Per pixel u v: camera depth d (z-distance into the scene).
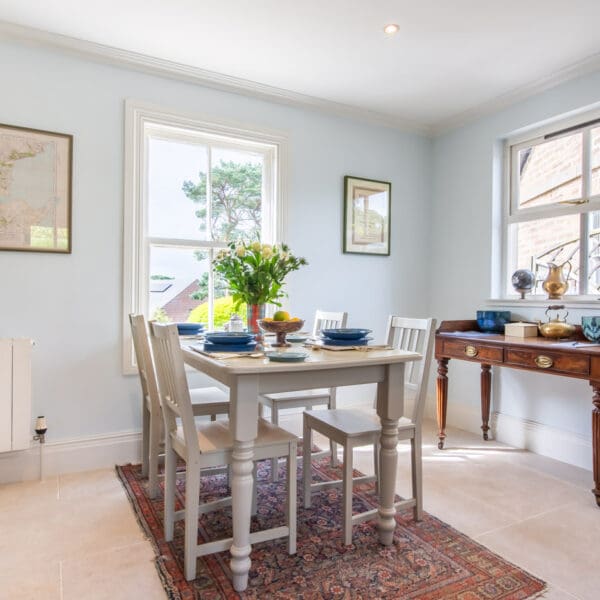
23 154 2.42
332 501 2.19
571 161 2.89
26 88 2.43
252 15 2.24
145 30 2.38
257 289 2.15
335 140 3.36
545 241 3.06
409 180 3.70
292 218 3.19
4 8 2.19
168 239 2.87
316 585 1.53
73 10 2.20
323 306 3.32
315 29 2.36
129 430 2.69
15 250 2.40
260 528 1.91
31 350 2.33
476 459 2.78
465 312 3.49
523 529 1.92
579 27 2.32
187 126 2.83
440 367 2.99
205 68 2.78
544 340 2.58
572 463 2.72
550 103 2.89
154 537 1.83
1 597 1.46
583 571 1.62
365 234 3.49
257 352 1.79
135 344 2.43
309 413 2.11
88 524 1.93
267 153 3.18
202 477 2.47
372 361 1.70
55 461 2.49
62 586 1.52
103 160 2.61
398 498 2.19
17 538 1.82
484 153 3.34
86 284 2.57
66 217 2.51
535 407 2.98
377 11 2.20
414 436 1.96
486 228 3.32
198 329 2.53
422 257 3.77
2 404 2.26
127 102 2.65
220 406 2.21
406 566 1.65
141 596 1.48
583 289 2.83
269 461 2.73
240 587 1.50
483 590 1.52
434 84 2.97
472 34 2.39
